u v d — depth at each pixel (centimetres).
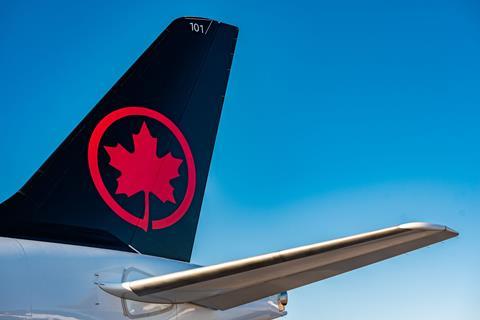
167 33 1211
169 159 1152
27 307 833
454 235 723
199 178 1187
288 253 741
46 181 1004
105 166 1068
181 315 956
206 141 1212
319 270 782
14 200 973
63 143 1041
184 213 1152
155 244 1102
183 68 1207
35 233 970
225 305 857
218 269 761
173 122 1175
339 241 729
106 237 1038
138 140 1121
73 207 1016
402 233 714
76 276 888
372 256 765
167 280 790
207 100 1224
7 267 847
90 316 873
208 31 1248
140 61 1167
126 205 1075
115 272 937
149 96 1158
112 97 1116
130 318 905
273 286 809
